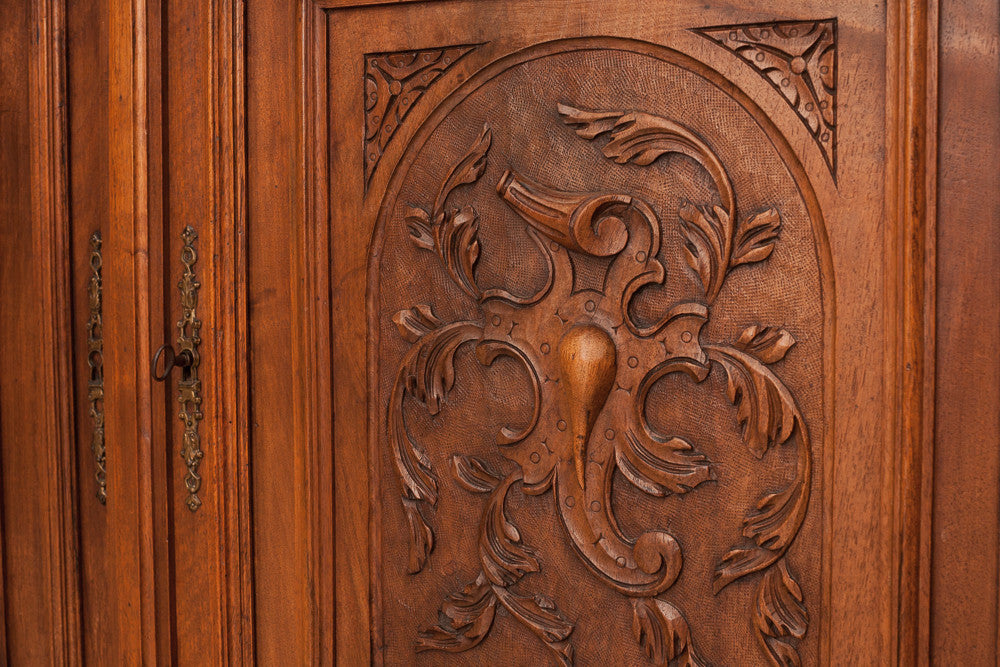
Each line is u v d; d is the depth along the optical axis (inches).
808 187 32.4
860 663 32.3
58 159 40.5
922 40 30.7
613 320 34.7
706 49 33.2
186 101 38.4
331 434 37.8
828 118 32.1
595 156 34.7
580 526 35.1
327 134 37.4
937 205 30.9
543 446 35.5
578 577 35.3
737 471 33.5
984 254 30.5
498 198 35.8
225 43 37.7
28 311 41.6
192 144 38.4
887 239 31.5
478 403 36.2
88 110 40.3
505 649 36.2
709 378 33.7
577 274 35.0
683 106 33.7
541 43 34.9
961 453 31.0
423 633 37.1
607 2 34.2
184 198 38.6
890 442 31.6
